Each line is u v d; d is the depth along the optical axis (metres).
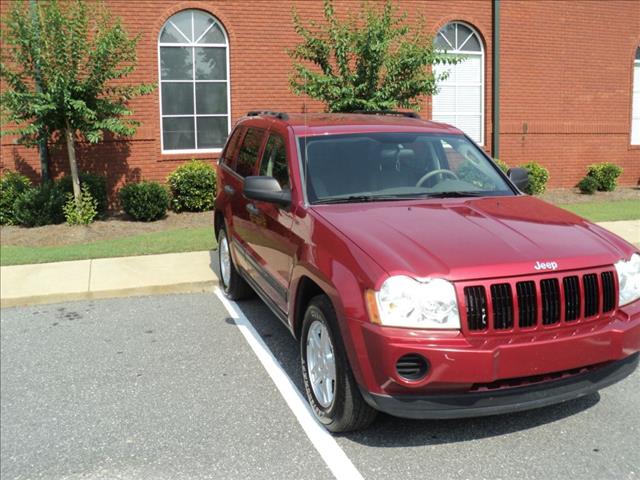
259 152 5.88
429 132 5.45
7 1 12.16
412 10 14.87
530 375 3.47
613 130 17.22
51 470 3.68
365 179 4.85
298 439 3.96
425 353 3.33
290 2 13.92
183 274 8.12
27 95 10.73
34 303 7.30
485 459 3.63
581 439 3.83
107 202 13.12
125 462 3.74
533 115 16.27
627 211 13.13
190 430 4.12
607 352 3.61
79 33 10.95
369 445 3.82
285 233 4.68
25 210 11.55
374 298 3.45
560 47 16.31
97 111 11.53
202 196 13.02
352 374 3.67
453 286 3.42
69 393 4.75
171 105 13.76
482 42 15.70
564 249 3.72
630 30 17.02
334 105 11.64
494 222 4.11
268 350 5.60
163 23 13.27
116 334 6.13
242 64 13.83
